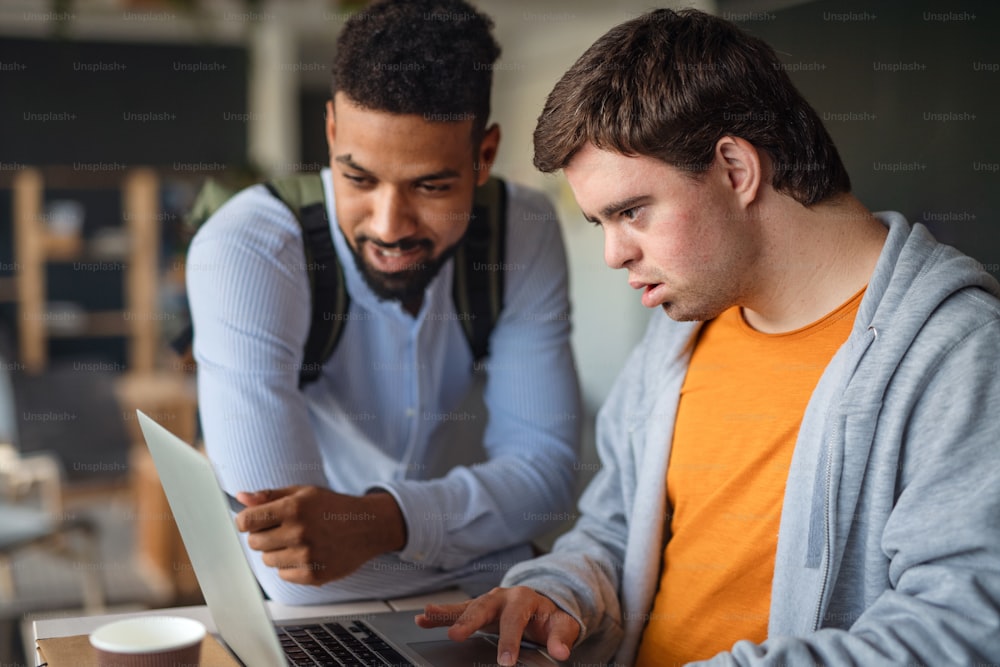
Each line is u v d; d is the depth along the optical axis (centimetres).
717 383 116
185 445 91
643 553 122
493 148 145
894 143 222
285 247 141
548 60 571
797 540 102
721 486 113
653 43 100
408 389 153
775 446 108
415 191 135
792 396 107
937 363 92
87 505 469
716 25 102
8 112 593
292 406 141
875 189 227
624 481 129
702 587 114
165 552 361
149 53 609
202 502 91
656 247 102
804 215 103
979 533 84
